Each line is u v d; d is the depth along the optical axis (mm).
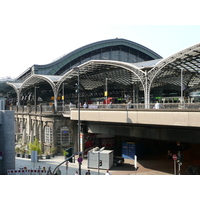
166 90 77562
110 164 32469
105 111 31938
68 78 56219
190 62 40000
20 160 38250
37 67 95812
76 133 42906
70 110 37875
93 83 70500
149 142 43031
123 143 39812
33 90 90312
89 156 33000
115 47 111500
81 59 106500
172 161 36344
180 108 24703
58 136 42938
